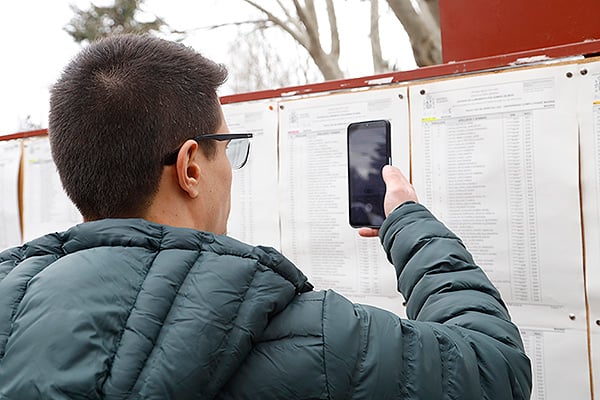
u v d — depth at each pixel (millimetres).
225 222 738
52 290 512
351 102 1231
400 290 749
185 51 672
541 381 1016
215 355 492
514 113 1047
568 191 997
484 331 614
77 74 628
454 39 1229
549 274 1012
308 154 1286
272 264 555
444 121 1117
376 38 3877
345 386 516
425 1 3375
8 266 606
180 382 473
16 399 468
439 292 676
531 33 1124
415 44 3387
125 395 466
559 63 1009
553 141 1010
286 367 517
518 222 1043
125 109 598
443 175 1117
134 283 521
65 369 469
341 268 1241
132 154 604
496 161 1062
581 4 1065
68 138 614
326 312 550
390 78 1182
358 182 1185
